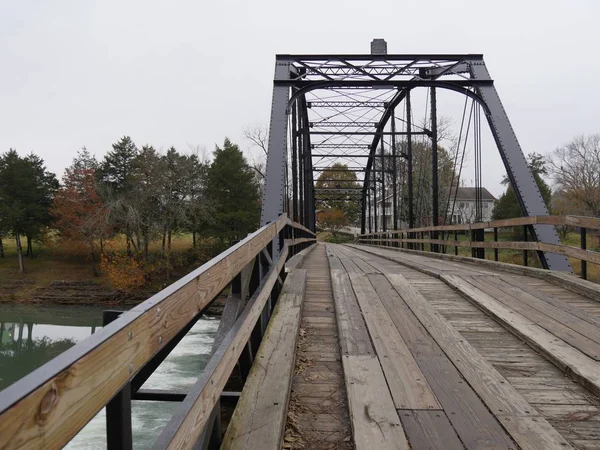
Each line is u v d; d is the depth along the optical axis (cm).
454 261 1169
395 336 457
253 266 421
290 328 472
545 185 4544
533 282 731
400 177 4084
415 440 271
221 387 224
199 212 4353
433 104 1727
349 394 329
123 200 4112
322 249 2120
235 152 4647
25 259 4766
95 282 4041
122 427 153
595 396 340
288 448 271
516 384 360
